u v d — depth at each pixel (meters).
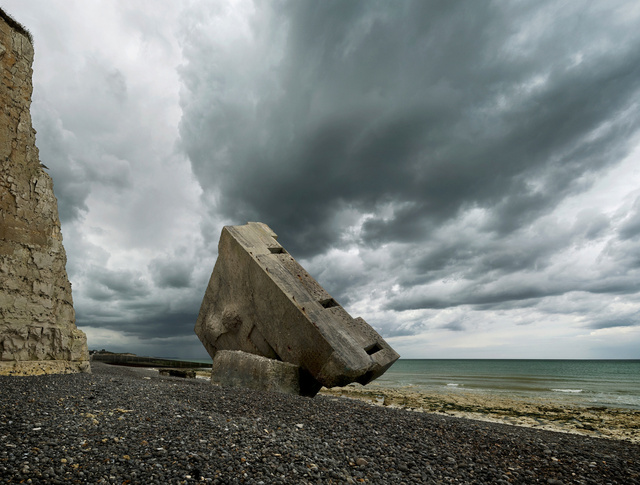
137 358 33.53
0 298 7.26
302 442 4.26
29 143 8.35
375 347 9.49
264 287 9.53
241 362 8.81
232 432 4.24
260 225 12.27
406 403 15.18
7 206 7.67
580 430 10.12
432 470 4.00
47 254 8.29
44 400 4.73
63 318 8.59
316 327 8.33
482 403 15.52
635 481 4.10
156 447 3.55
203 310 11.84
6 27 8.16
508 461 4.55
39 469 2.83
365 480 3.52
